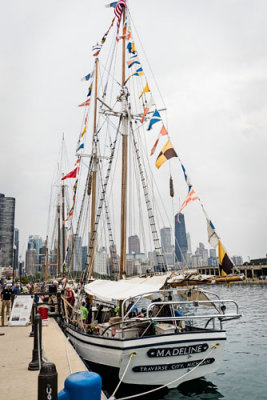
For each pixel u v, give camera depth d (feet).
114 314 53.11
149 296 44.47
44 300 87.20
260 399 32.58
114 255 63.57
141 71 55.42
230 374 41.81
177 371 31.91
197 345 32.12
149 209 50.08
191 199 34.68
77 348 40.50
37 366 28.48
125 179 57.77
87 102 92.89
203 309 112.98
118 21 70.44
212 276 30.58
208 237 31.45
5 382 24.88
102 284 43.09
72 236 104.99
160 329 34.94
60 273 163.43
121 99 64.28
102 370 34.71
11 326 53.78
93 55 94.02
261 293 226.17
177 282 32.73
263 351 54.39
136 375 30.63
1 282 206.18
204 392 35.12
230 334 72.54
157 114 44.09
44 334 46.98
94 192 84.12
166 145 39.81
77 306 48.29
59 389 22.70
